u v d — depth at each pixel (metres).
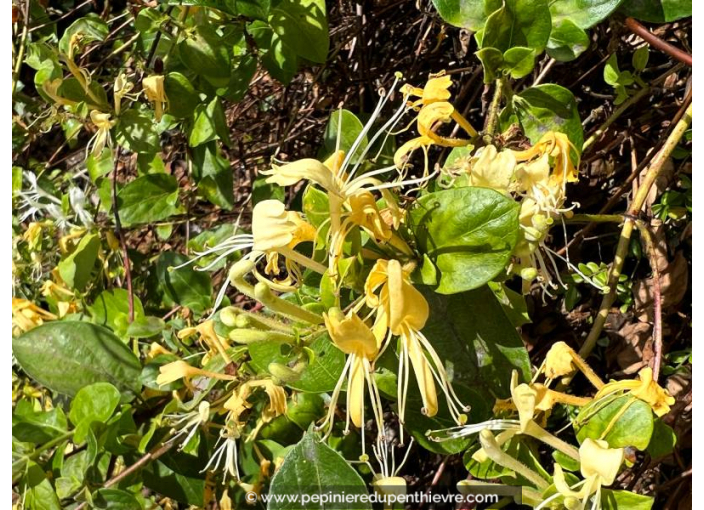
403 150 0.29
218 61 0.39
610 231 0.47
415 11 0.50
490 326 0.29
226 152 0.58
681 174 0.43
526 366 0.29
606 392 0.27
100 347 0.37
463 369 0.29
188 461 0.37
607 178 0.48
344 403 0.36
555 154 0.28
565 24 0.31
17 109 0.50
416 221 0.26
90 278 0.46
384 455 0.26
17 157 0.52
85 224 0.44
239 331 0.26
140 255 0.51
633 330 0.45
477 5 0.31
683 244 0.45
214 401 0.35
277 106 0.54
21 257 0.49
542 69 0.43
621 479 0.41
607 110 0.46
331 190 0.25
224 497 0.36
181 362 0.31
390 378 0.29
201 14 0.39
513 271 0.28
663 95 0.46
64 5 0.61
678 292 0.44
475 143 0.30
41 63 0.43
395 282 0.24
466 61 0.48
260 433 0.37
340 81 0.51
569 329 0.47
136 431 0.36
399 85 0.49
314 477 0.25
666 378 0.43
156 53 0.43
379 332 0.25
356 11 0.50
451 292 0.26
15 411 0.42
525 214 0.27
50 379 0.36
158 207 0.42
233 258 0.42
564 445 0.26
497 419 0.28
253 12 0.34
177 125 0.48
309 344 0.27
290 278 0.27
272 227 0.26
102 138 0.40
